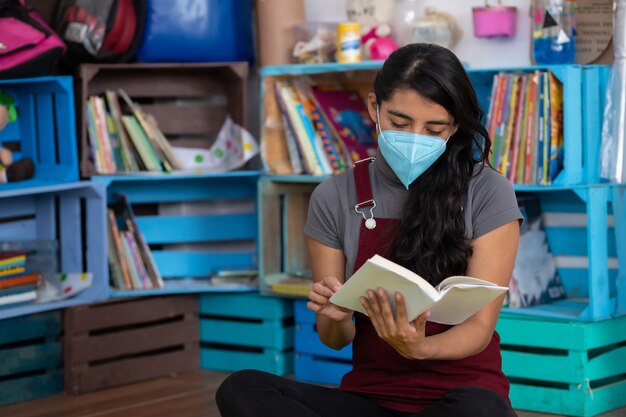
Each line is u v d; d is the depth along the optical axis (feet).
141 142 12.11
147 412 10.45
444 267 6.53
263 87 12.01
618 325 10.30
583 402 9.94
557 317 10.16
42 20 11.32
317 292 6.48
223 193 13.05
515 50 11.44
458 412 5.80
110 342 11.54
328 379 11.59
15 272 10.98
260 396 6.36
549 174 10.14
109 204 12.64
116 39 11.86
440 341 6.20
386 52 11.50
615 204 10.23
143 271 12.05
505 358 10.39
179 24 12.07
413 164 6.45
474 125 6.50
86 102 11.79
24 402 11.02
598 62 10.89
